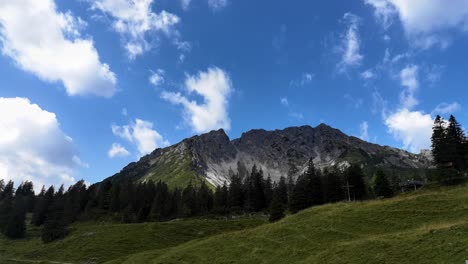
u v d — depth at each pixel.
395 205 70.88
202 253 73.19
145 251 96.69
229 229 118.56
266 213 159.38
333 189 130.00
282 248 64.94
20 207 168.50
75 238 121.31
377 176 129.88
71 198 186.12
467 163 116.25
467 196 67.69
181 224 124.94
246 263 62.59
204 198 184.62
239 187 186.00
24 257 112.44
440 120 120.44
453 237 45.78
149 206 179.25
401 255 45.47
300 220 77.75
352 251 51.41
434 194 73.69
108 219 169.25
